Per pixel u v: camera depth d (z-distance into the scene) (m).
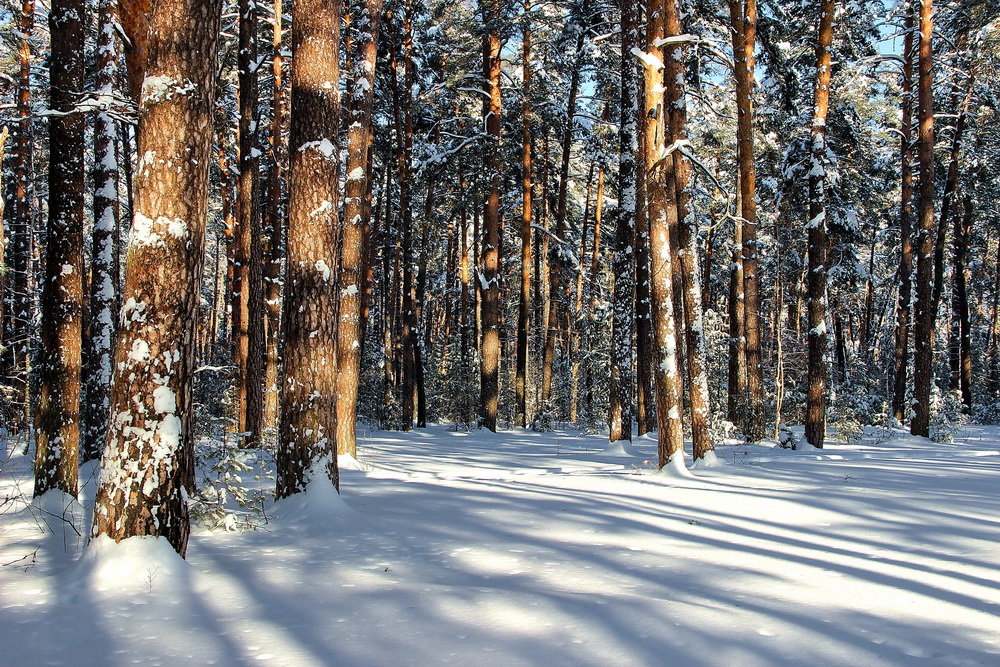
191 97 5.21
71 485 7.31
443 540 6.09
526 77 22.91
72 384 7.36
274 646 3.54
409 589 4.57
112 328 10.85
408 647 3.51
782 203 22.89
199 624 3.89
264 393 18.30
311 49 7.79
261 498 7.27
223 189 19.30
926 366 18.73
